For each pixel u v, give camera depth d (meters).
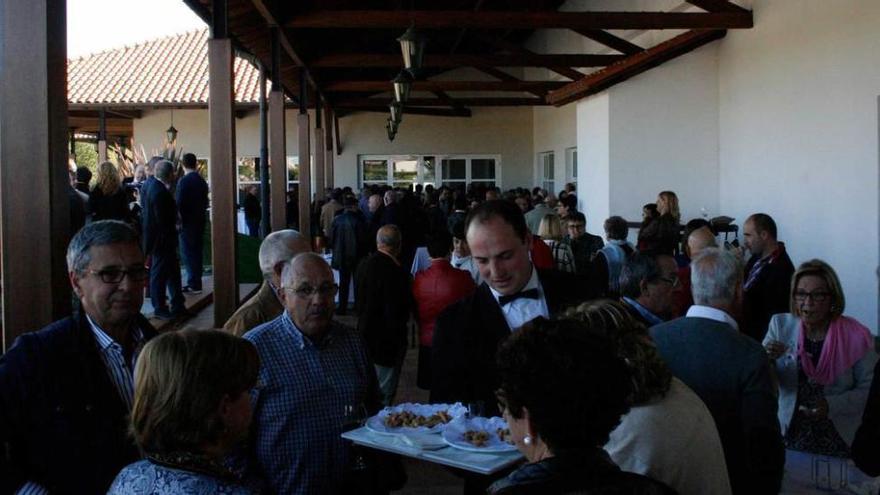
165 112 22.61
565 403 1.54
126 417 2.26
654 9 13.11
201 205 9.30
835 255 8.75
